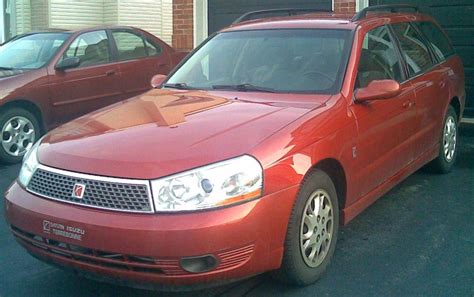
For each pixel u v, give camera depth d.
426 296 4.09
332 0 9.95
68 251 3.75
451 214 5.62
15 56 8.72
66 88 8.44
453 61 7.01
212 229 3.50
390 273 4.43
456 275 4.39
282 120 4.15
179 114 4.39
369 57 5.18
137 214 3.55
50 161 3.95
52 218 3.74
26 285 4.41
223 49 5.52
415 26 6.44
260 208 3.67
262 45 5.35
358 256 4.73
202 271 3.56
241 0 10.95
